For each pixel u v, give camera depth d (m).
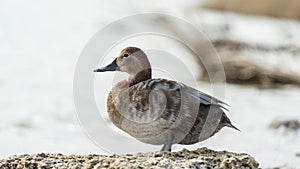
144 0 32.62
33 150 10.63
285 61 19.88
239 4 32.25
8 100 14.91
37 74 18.16
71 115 13.49
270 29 26.66
